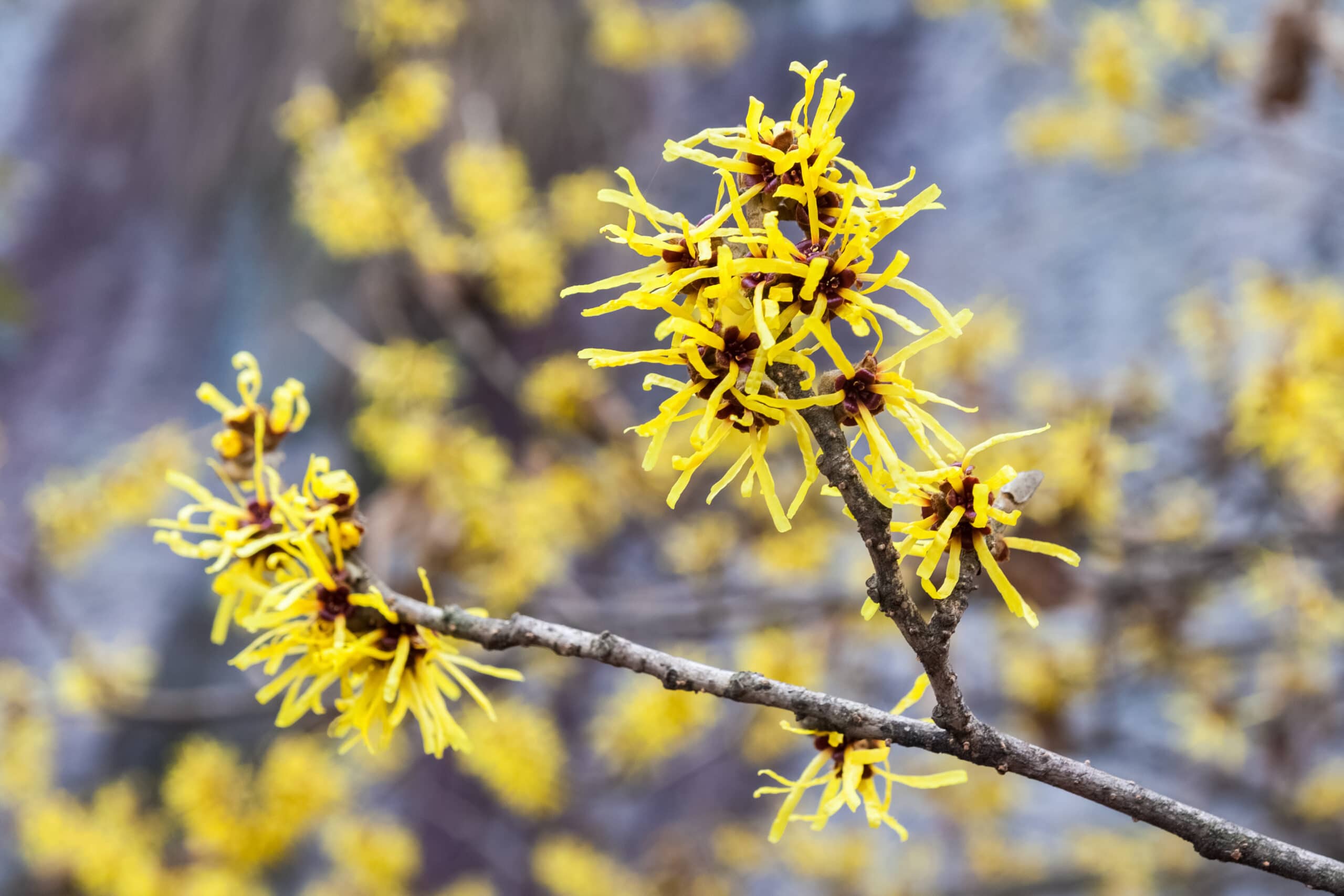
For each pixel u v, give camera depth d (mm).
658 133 3002
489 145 1794
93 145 3451
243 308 3215
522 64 2781
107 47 3418
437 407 1718
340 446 2867
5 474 3256
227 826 1572
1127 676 1665
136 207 3396
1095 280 2660
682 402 605
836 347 599
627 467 1715
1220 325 1485
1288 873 608
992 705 1931
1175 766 1854
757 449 607
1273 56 1501
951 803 2178
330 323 1867
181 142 3250
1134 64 1717
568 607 1626
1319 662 1618
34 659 2979
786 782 623
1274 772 1761
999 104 2902
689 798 2643
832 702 618
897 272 602
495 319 2102
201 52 3211
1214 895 2012
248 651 633
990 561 607
